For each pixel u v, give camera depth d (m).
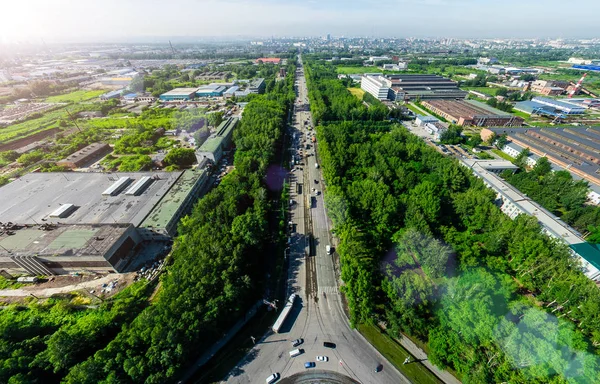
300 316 80.06
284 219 117.12
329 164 135.50
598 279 83.81
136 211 107.56
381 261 89.56
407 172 131.38
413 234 90.44
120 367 58.44
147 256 98.12
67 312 77.19
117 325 72.75
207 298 72.50
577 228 103.62
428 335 70.62
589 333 66.00
